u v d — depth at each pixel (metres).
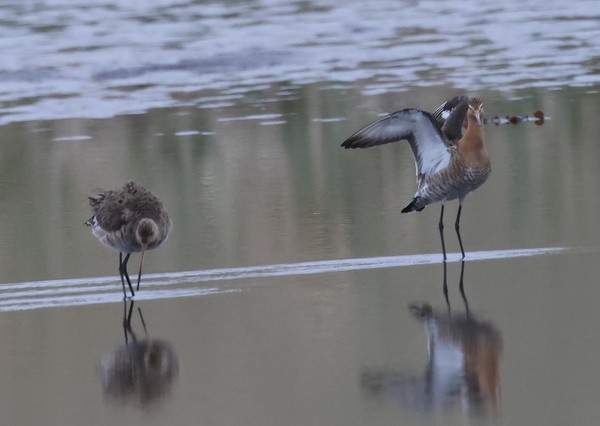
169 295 14.17
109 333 12.88
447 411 10.49
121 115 24.50
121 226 14.23
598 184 18.17
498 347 11.88
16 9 38.62
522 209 17.12
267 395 10.95
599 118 22.48
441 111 17.53
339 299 13.70
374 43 31.89
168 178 19.66
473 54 29.95
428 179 15.70
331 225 16.88
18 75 28.22
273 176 19.59
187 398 10.96
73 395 11.16
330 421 10.36
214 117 23.98
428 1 39.00
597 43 30.64
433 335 12.34
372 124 15.62
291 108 24.48
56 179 19.83
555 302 13.20
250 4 38.75
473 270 14.61
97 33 33.50
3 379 11.61
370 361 11.70
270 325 12.88
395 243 15.96
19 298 14.27
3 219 17.70
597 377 11.02
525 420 10.19
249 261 15.38
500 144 21.00
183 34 33.03
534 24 34.06
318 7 37.97
